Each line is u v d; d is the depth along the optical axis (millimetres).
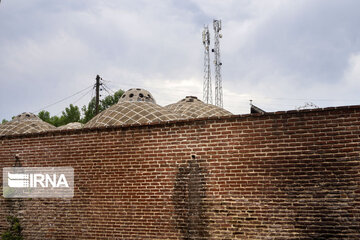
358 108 6488
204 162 7457
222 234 7148
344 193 6418
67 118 39500
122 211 8047
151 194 7832
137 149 8078
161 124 7918
